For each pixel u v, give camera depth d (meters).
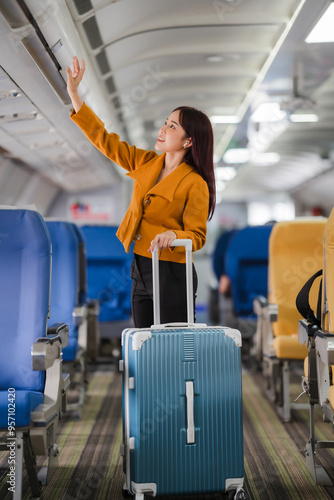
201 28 5.53
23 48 4.04
